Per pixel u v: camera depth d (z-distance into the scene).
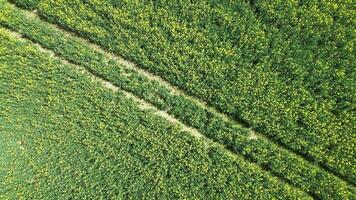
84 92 18.80
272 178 17.36
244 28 17.16
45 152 19.38
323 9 16.61
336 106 16.67
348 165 16.73
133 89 18.48
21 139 19.66
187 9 17.50
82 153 19.00
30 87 19.19
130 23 18.08
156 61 18.22
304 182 17.11
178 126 18.05
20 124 19.59
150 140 18.27
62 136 19.20
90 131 18.92
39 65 18.94
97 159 18.78
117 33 18.34
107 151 18.72
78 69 19.09
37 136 19.47
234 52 17.34
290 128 17.16
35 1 18.95
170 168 18.08
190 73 17.83
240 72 17.36
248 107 17.50
